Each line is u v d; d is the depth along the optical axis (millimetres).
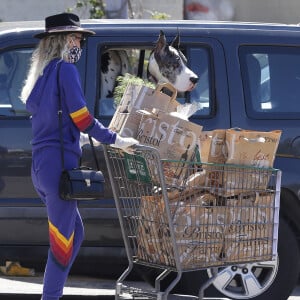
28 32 24031
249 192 20453
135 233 20938
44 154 20328
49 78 20344
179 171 19734
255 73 24516
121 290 20797
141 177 20109
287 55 24781
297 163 24047
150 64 23531
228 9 49219
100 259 23578
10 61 23891
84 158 23406
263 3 48906
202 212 20016
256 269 23625
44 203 21906
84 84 23969
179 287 23734
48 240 23359
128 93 20672
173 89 20703
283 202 24141
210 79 24297
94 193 20125
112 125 20844
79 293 28328
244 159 20234
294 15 48781
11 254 23375
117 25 24438
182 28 24547
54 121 20328
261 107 24328
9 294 27953
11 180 23297
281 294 23719
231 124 24047
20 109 23688
